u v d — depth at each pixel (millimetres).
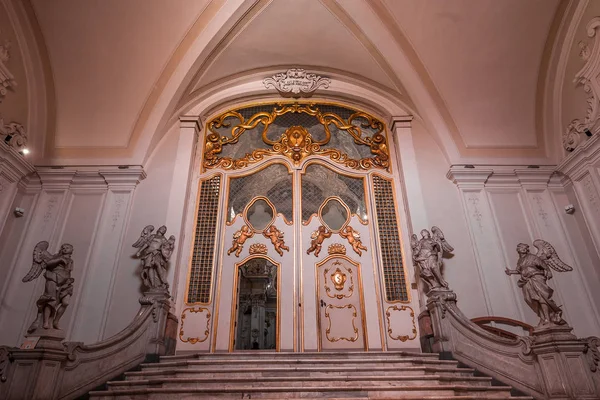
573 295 6445
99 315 6125
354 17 7223
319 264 7070
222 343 6391
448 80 7609
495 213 7129
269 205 7559
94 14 6629
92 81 7312
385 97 8492
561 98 7285
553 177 7430
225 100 8477
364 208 7629
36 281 6375
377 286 6895
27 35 6809
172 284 6383
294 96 8688
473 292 6488
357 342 6527
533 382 4234
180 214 6934
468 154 7680
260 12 7191
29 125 7180
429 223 7047
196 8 6820
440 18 6918
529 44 7105
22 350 3818
